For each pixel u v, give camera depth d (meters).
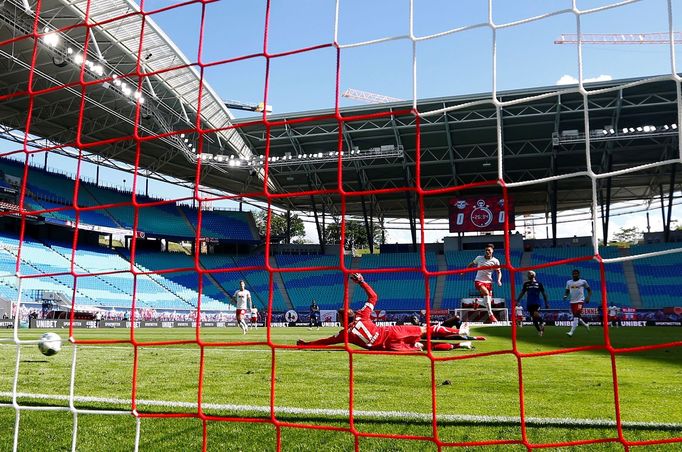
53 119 31.20
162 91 27.66
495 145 33.81
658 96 28.14
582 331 16.55
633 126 31.53
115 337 16.95
